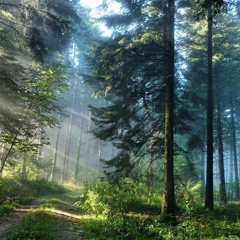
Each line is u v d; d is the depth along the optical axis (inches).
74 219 481.4
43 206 576.1
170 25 527.2
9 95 616.4
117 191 637.9
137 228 394.6
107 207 534.9
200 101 672.4
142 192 677.9
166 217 470.0
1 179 767.7
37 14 596.1
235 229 418.0
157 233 383.9
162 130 636.1
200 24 801.6
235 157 1068.5
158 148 637.9
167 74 547.5
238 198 1002.1
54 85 603.8
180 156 1015.0
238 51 871.7
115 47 569.9
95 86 728.3
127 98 615.8
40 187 913.5
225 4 348.8
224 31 820.6
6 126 609.6
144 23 546.0
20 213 500.1
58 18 603.2
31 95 582.6
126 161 621.3
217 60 834.8
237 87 972.6
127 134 631.8
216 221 468.1
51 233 361.7
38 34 576.4
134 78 627.5
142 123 643.5
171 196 493.4
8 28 666.2
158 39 491.2
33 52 594.2
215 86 895.7
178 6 521.0
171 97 530.3
